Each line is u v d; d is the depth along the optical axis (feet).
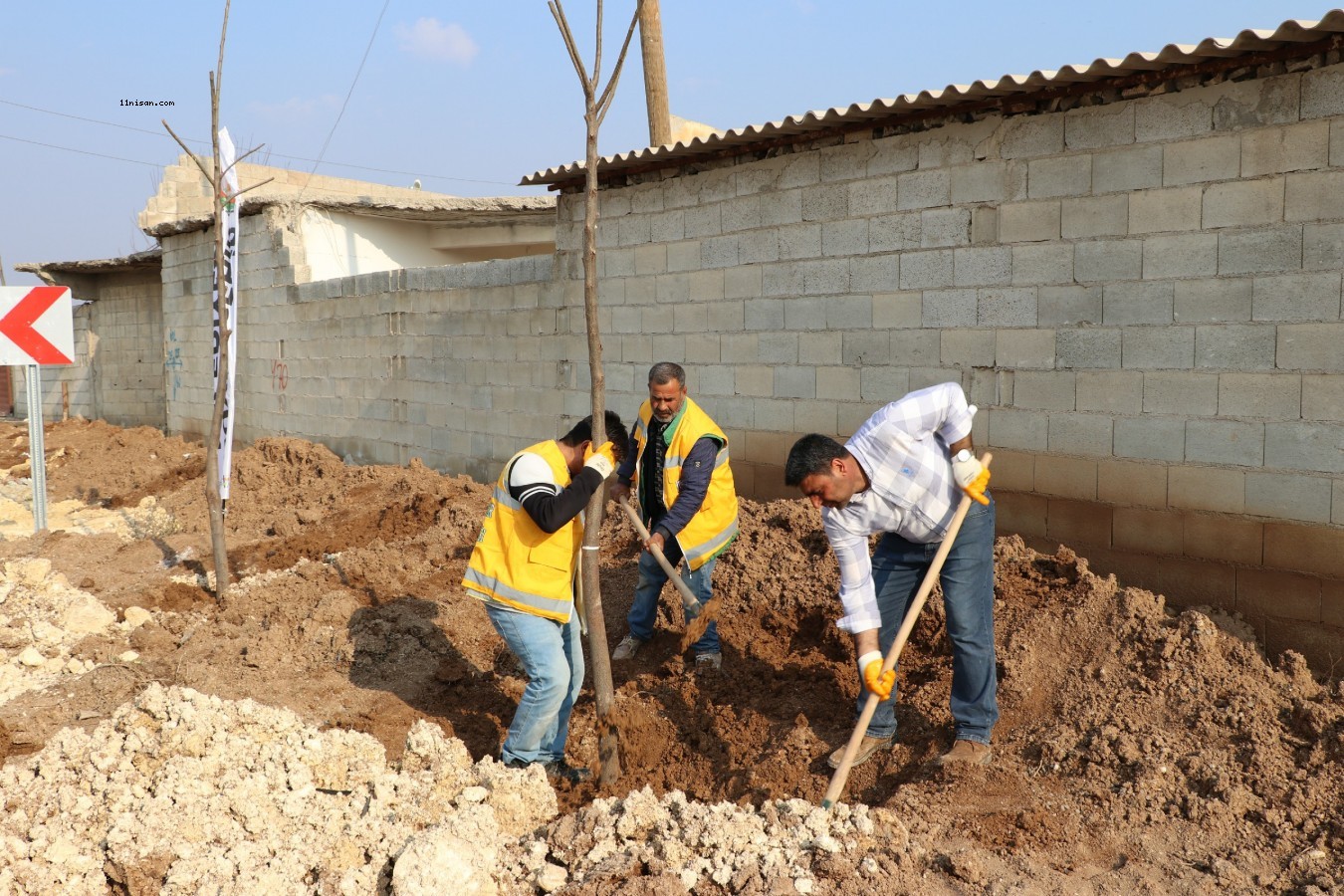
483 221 45.14
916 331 21.20
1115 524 18.22
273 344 43.57
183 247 49.85
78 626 20.49
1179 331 17.20
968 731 13.76
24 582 22.30
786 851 11.36
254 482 36.04
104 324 61.98
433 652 19.26
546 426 30.81
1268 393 16.17
